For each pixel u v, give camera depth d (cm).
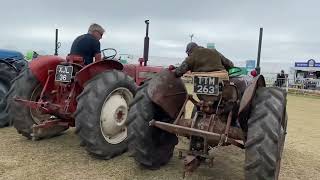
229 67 492
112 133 514
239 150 610
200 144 419
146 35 710
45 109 533
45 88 545
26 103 539
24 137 606
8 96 567
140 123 446
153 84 452
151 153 463
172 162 521
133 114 451
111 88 504
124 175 454
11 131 649
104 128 505
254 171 367
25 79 564
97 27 577
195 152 411
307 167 551
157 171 479
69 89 548
